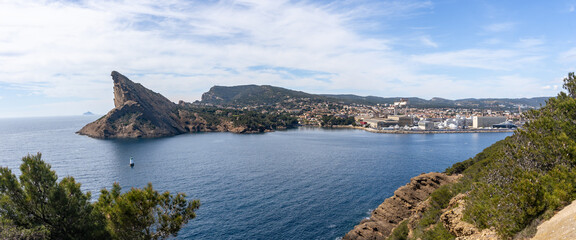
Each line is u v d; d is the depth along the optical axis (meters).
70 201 20.34
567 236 13.17
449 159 138.75
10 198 19.14
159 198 22.92
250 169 114.69
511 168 28.08
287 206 71.69
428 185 57.75
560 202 18.36
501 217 19.78
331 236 56.66
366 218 63.91
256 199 76.56
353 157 145.75
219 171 110.56
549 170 25.05
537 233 16.33
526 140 32.00
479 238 21.23
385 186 89.62
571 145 25.22
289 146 194.00
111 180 95.50
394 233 47.19
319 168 117.06
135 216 21.06
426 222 39.47
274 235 56.56
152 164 124.62
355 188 87.38
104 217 21.48
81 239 19.53
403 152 163.38
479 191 27.55
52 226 19.78
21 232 17.67
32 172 19.73
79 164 123.44
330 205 72.69
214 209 69.25
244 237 55.62
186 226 59.81
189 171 110.38
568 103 30.98
